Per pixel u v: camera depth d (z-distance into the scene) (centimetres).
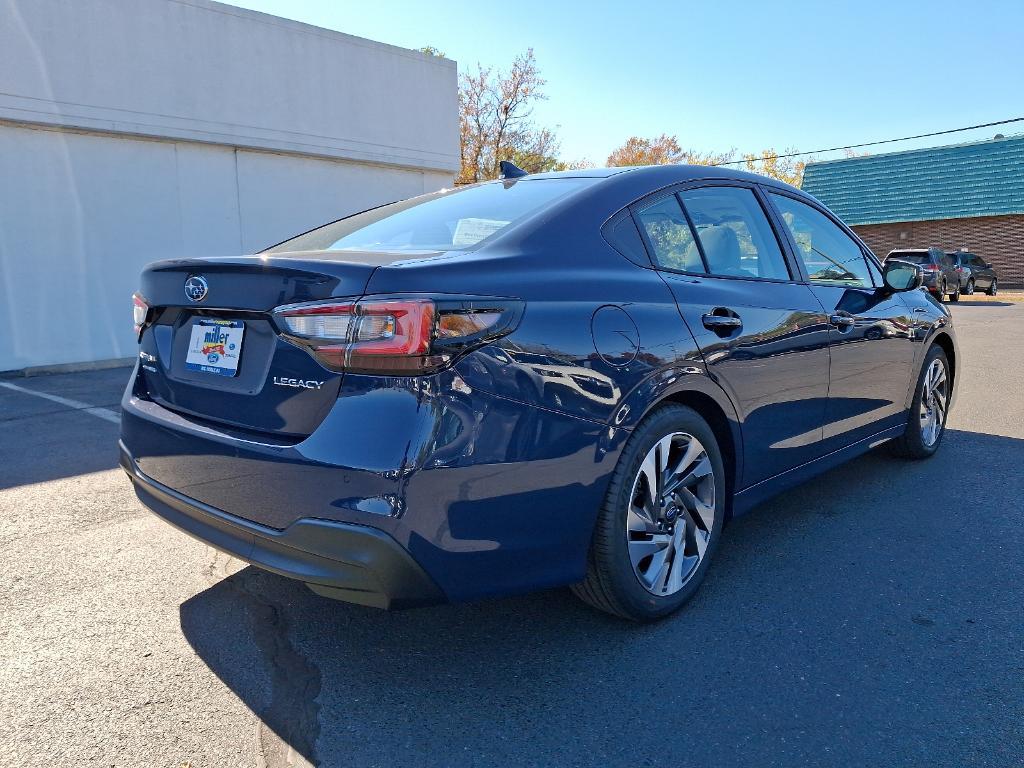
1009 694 214
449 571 193
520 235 232
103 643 244
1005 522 348
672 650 239
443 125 1462
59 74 943
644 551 244
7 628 253
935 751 190
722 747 192
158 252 1071
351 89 1291
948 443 491
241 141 1142
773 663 231
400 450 181
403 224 281
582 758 188
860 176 3114
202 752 191
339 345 187
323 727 201
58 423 576
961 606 268
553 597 278
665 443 246
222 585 287
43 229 959
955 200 2828
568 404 210
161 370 247
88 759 188
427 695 216
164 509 239
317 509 187
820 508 370
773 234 324
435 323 184
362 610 268
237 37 1125
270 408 203
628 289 240
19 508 373
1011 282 2762
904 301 404
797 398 307
